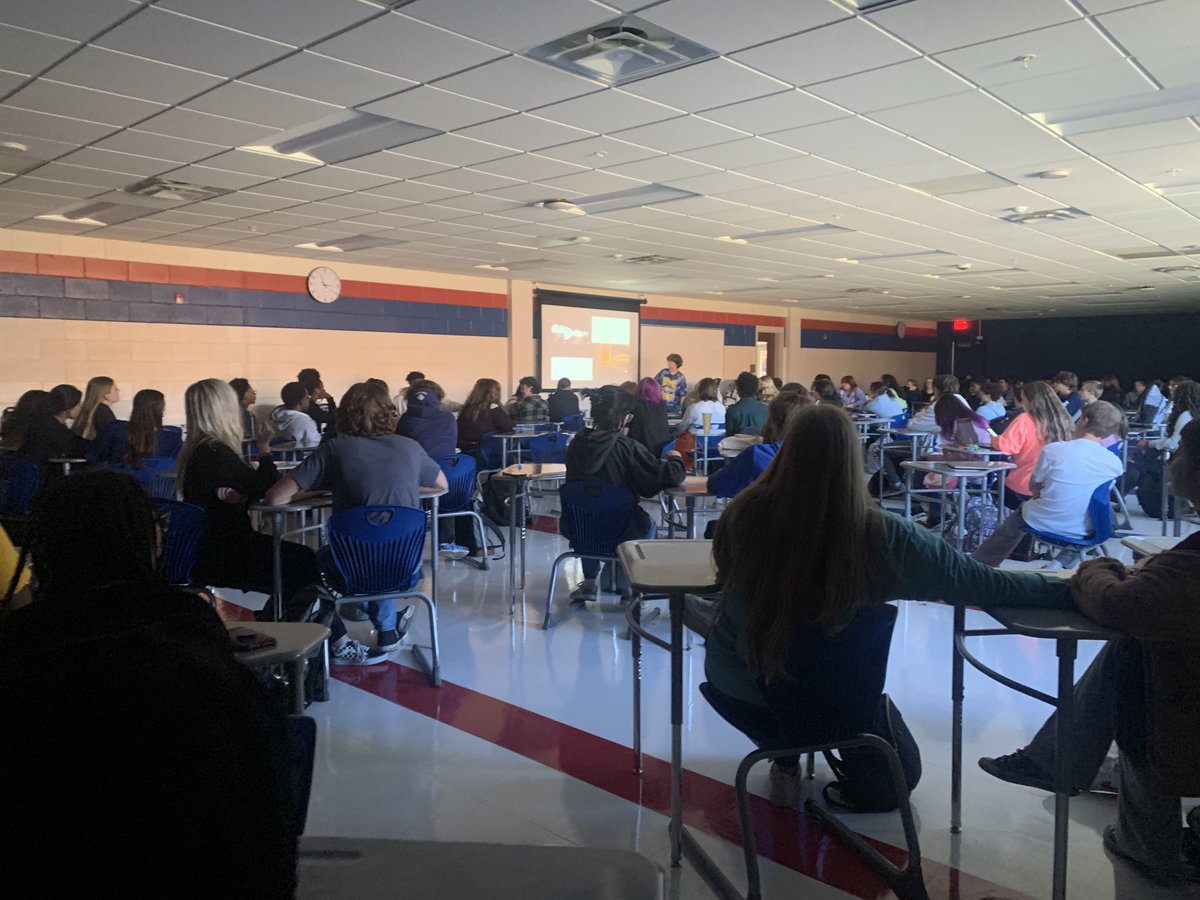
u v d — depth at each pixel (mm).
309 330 9773
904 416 9430
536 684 3277
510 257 9648
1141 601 1574
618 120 4391
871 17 3111
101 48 3414
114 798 835
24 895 830
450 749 2709
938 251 9109
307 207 6699
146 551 1044
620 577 4402
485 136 4703
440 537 5449
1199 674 1710
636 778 2512
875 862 1998
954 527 5352
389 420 3365
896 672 3361
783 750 1752
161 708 860
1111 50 3406
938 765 2572
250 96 4000
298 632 1841
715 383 7488
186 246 8680
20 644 920
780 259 9781
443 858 1062
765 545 1680
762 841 2156
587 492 3777
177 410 8727
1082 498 4117
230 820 868
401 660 3549
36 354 7785
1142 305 15797
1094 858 2061
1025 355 19438
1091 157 5148
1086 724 2096
